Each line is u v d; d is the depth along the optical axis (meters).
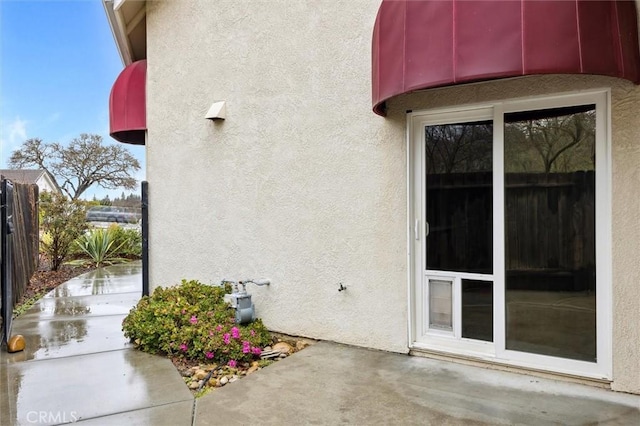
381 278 5.91
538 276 4.97
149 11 8.94
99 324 7.64
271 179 7.02
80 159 39.97
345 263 6.22
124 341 6.62
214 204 7.81
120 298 9.96
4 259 6.40
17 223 9.95
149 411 4.28
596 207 4.63
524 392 4.54
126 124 9.28
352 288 6.16
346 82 6.17
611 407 4.17
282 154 6.88
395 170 5.77
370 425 3.93
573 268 4.77
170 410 4.30
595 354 4.65
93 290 10.98
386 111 5.79
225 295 7.08
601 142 4.59
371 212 5.98
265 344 6.24
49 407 4.38
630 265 4.39
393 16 4.70
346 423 3.98
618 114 4.43
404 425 3.92
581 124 4.73
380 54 4.86
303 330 6.65
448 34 4.22
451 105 5.37
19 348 6.15
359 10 6.03
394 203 5.79
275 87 6.94
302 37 6.60
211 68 7.82
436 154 5.61
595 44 3.84
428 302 5.70
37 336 6.90
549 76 4.78
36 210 13.59
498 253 5.16
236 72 7.45
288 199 6.81
